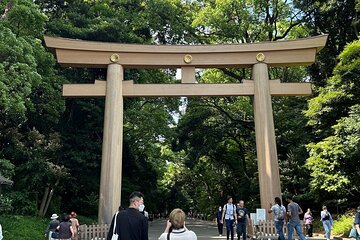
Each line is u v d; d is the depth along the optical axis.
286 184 24.09
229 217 13.79
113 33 23.55
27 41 16.86
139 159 32.03
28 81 15.06
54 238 12.02
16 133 19.36
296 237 13.50
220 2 24.89
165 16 27.14
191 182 53.88
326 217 16.22
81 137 23.45
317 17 25.80
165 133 29.42
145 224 5.18
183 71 16.92
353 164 18.52
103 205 14.97
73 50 16.67
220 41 28.91
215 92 16.59
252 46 16.89
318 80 25.59
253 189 29.09
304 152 23.62
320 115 20.20
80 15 24.41
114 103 16.09
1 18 16.16
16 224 15.77
